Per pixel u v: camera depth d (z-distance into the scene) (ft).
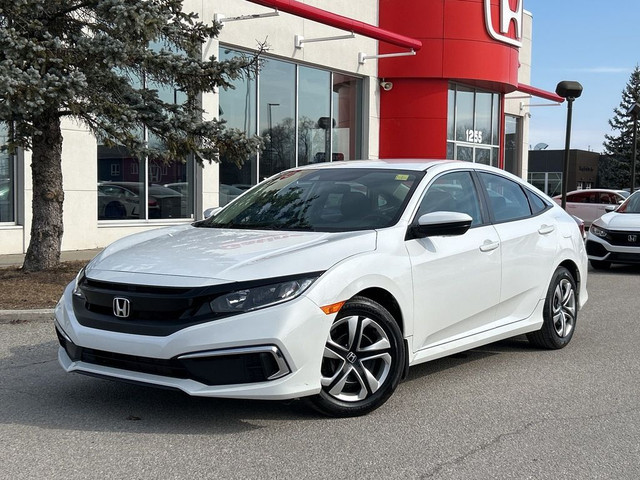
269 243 15.14
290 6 46.29
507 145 94.38
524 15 95.09
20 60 26.04
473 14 67.67
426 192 17.51
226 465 12.41
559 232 21.56
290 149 58.54
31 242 31.78
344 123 64.54
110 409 15.31
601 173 233.35
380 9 67.21
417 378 18.22
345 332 14.66
